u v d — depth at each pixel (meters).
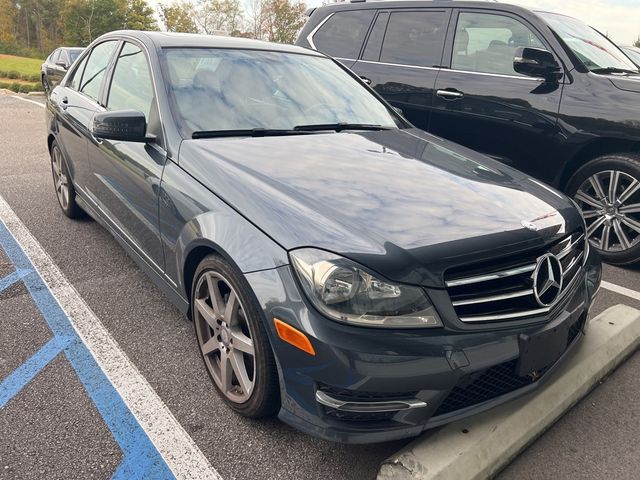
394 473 1.97
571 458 2.26
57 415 2.37
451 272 2.01
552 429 2.43
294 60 3.67
